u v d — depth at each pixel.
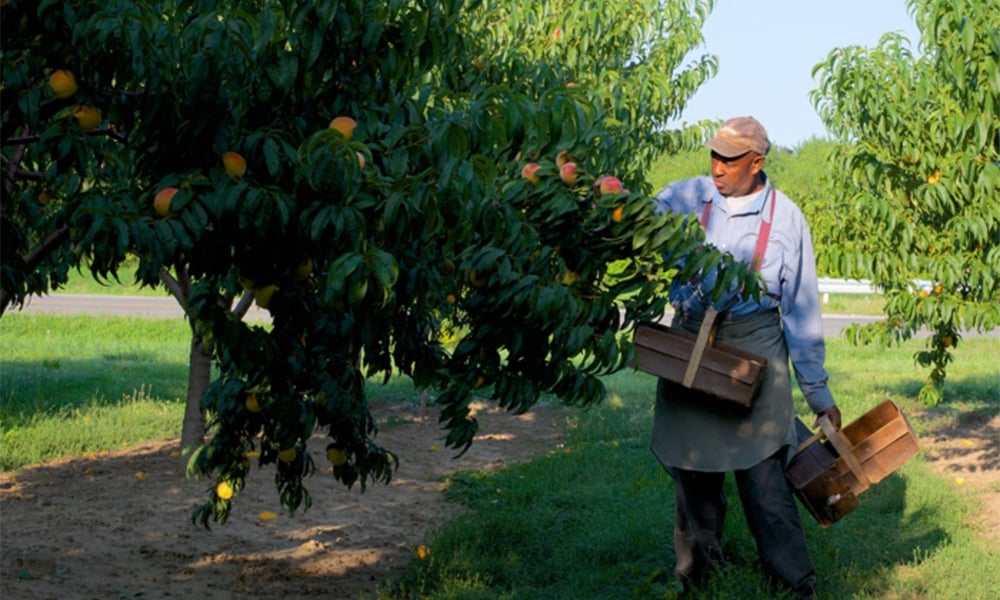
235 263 3.13
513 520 6.16
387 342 3.74
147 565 5.54
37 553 5.64
